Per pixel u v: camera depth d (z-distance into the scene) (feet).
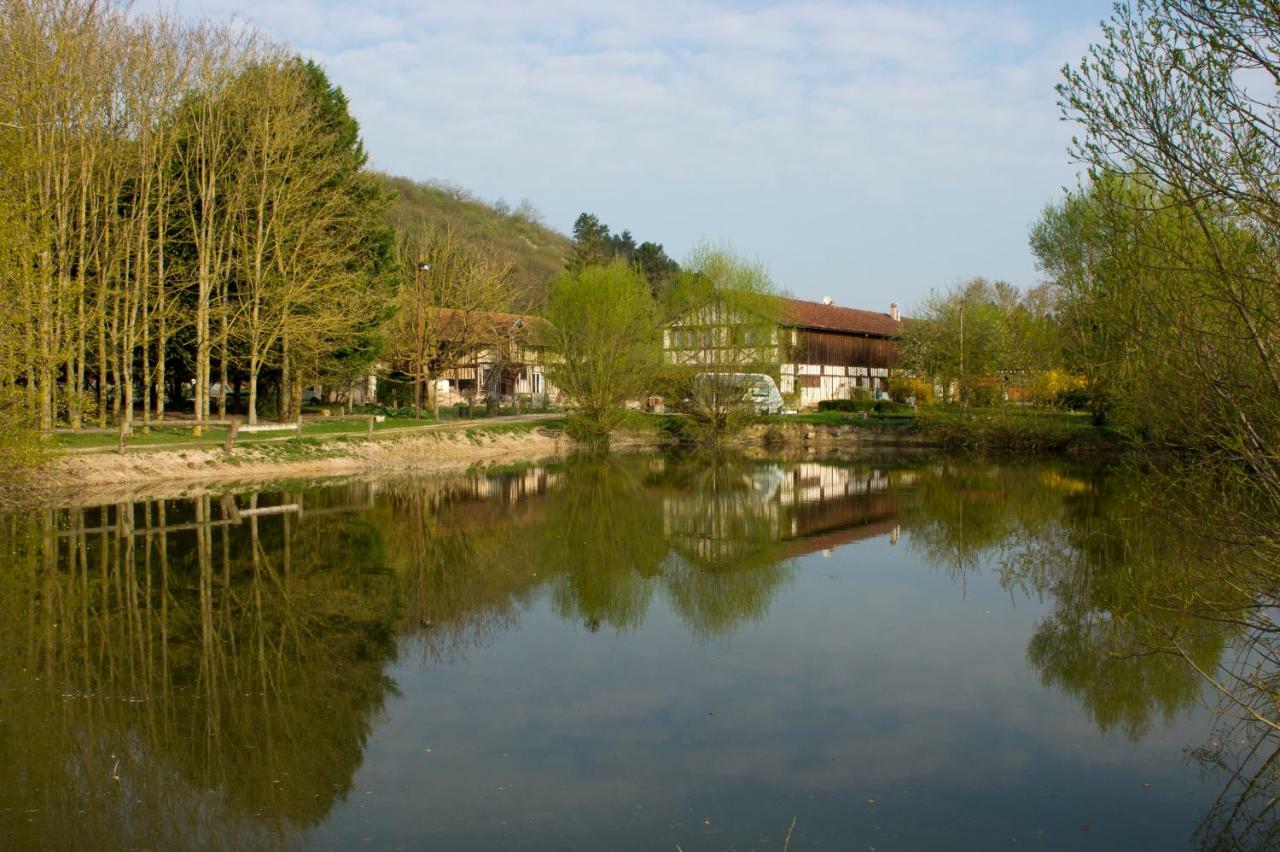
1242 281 23.09
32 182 74.74
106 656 34.81
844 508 76.43
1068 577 49.55
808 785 24.49
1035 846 21.30
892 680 33.09
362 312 107.96
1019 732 28.19
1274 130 22.75
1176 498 28.94
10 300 58.29
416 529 64.95
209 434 100.37
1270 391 23.85
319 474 96.84
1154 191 25.23
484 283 150.30
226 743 27.02
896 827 22.24
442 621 40.83
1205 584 31.12
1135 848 21.24
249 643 36.78
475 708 30.12
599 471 106.22
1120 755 26.50
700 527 67.62
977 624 40.55
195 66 97.30
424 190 298.76
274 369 118.62
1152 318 25.89
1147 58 24.11
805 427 141.28
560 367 132.87
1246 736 27.84
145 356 92.84
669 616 42.22
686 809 23.09
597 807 23.20
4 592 44.34
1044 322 126.52
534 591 47.11
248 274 98.22
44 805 23.04
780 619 41.63
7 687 31.45
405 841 21.38
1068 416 138.21
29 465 60.80
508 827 22.11
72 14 81.92
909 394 176.65
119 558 52.03
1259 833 21.86
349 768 25.44
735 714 29.73
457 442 121.60
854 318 215.31
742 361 134.41
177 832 21.70
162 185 91.76
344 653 35.81
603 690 31.99
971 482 93.86
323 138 106.01
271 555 53.83
